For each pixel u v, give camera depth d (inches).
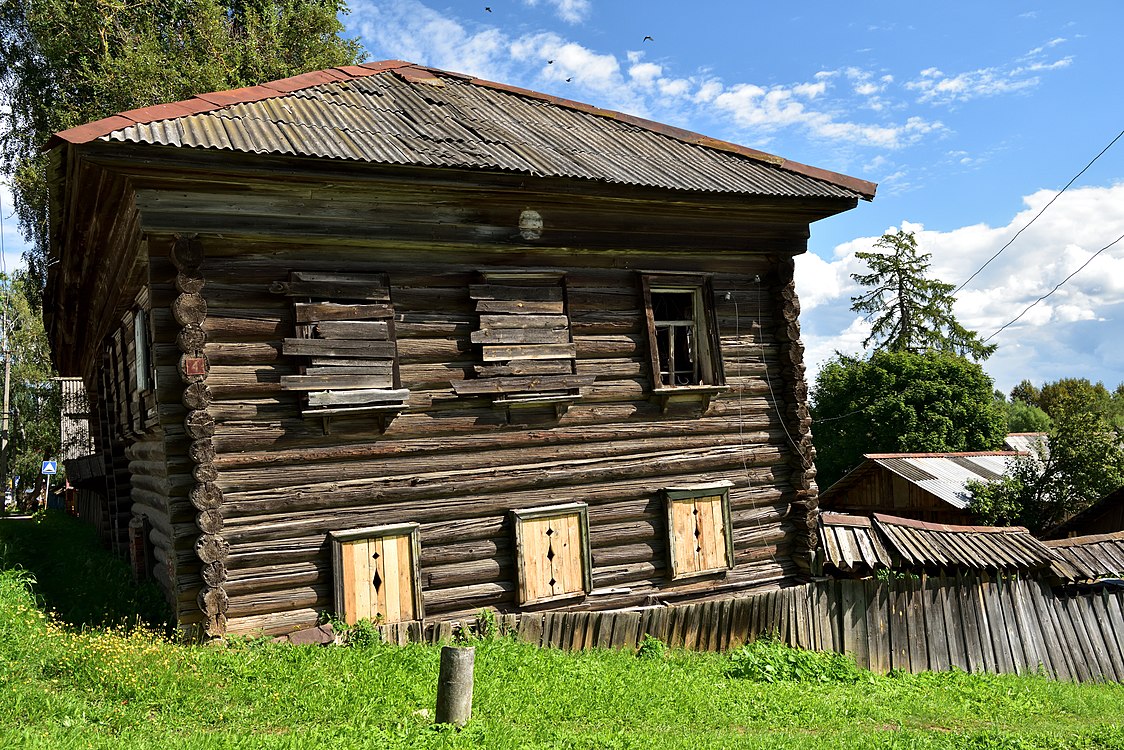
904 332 1665.8
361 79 495.5
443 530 387.9
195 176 337.7
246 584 343.3
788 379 492.4
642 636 399.9
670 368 463.2
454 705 251.8
